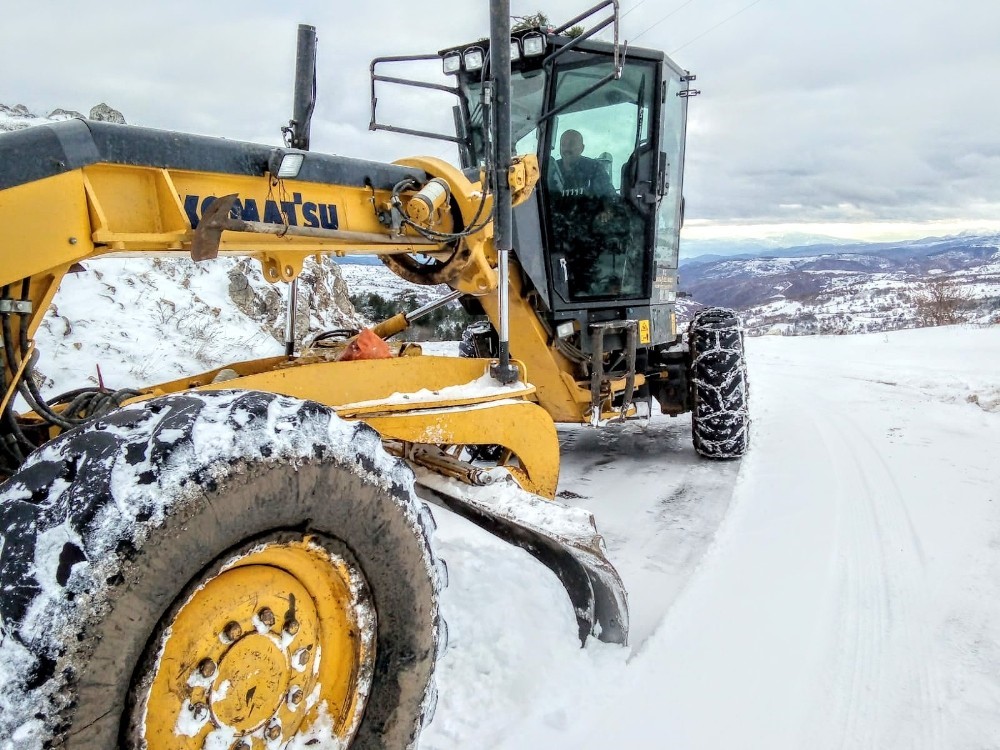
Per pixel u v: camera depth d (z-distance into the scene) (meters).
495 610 2.48
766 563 3.18
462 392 2.71
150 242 1.89
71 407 2.24
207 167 2.04
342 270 10.87
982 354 10.41
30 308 1.74
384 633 1.68
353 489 1.55
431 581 1.75
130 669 1.23
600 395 4.39
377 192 2.59
